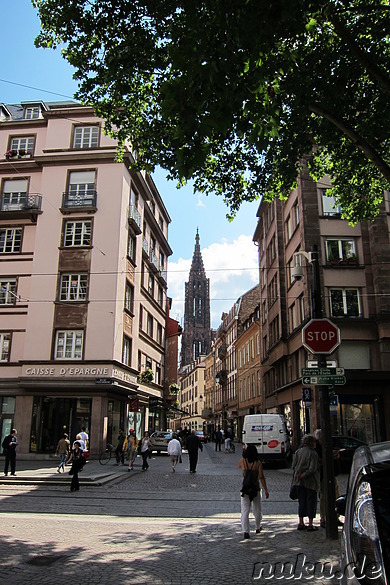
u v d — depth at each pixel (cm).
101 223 2889
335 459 925
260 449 2309
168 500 1300
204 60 573
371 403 2548
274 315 3556
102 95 1199
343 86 1066
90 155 2972
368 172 1422
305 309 2669
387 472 314
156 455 3500
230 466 2438
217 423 7688
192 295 13200
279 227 3462
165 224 4644
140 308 3447
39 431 2694
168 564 658
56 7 1042
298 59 966
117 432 2961
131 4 967
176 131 581
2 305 2906
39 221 2939
